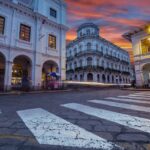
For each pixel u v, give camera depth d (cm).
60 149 169
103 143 183
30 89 1520
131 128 242
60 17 2023
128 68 4678
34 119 306
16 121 291
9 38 1424
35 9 1717
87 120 295
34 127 250
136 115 334
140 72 1880
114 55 4022
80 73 3403
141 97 723
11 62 1399
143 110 390
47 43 1772
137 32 1947
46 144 182
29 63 1652
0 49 1345
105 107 445
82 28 3616
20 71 1686
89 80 3241
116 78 3953
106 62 3650
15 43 1460
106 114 348
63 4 2084
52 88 1744
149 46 1805
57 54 1877
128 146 175
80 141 190
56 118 313
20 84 1655
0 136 210
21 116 335
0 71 1524
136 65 1941
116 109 410
